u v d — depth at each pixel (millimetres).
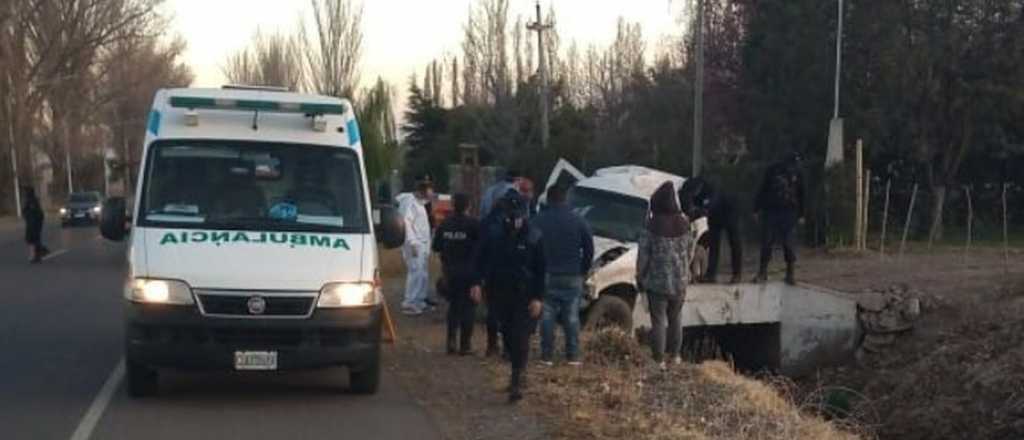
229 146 11297
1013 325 16922
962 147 31125
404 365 13172
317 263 10383
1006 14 30312
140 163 11422
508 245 10883
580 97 65812
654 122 43656
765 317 19156
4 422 9852
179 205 10875
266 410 10469
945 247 28078
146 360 10078
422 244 18188
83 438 9266
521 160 40594
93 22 61125
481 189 31828
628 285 16188
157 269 10094
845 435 10875
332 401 10945
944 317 18703
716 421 10133
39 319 17141
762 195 19406
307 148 11398
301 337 10180
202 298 10023
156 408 10461
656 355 13297
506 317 11039
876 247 27734
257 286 10070
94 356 13570
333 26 58969
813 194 28219
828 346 19359
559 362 12914
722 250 26766
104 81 71875
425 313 18234
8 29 59719
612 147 43281
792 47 32719
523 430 9859
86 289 21797
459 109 59562
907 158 31766
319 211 11047
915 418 15852
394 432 9719
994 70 30469
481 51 55594
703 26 33281
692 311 18562
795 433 10062
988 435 14594
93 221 52562
